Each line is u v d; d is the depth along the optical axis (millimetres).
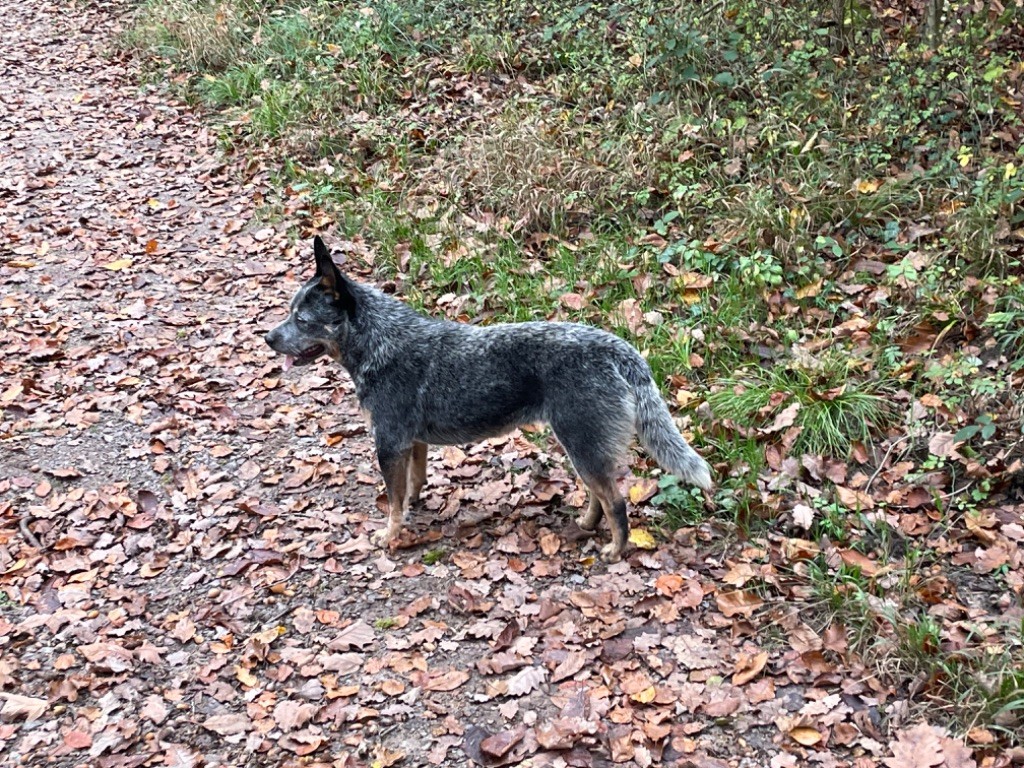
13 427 2977
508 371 2516
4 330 3357
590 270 3348
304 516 2723
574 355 2477
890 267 2980
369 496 2777
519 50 4559
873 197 3314
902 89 3668
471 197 3764
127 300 3531
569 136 3854
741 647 2338
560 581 2512
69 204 4070
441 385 2547
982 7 3861
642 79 4027
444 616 2453
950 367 2805
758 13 4109
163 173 4301
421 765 2178
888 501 2600
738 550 2539
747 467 2693
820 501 2600
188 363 3244
